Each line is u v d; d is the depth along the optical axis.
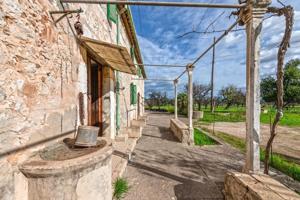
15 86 1.46
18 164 1.47
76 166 1.53
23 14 1.56
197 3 2.24
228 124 13.17
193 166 4.24
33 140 1.67
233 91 29.34
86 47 3.14
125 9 6.33
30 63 1.64
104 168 1.89
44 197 1.49
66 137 2.34
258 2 2.31
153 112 28.33
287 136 8.88
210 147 6.05
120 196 2.83
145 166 4.17
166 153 5.27
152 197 2.87
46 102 1.89
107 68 4.83
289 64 23.45
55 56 2.08
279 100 2.46
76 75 2.70
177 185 3.27
